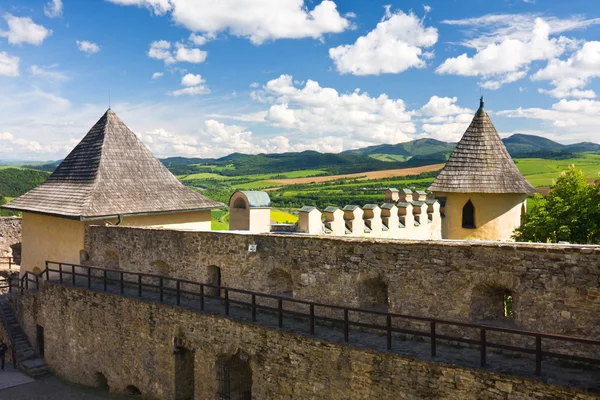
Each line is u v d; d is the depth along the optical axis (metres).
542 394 8.98
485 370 9.63
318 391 12.20
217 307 15.55
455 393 10.01
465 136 19.55
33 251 24.55
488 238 18.56
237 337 14.02
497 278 10.59
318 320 13.51
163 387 16.30
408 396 10.67
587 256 9.53
